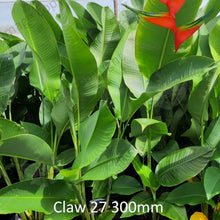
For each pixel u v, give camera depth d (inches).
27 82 60.1
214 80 36.4
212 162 42.6
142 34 33.4
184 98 48.7
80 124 34.6
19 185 33.7
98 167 33.2
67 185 36.1
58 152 55.4
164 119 49.0
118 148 33.8
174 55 35.0
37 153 30.9
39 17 29.5
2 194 32.1
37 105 63.3
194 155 36.7
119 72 39.4
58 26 46.4
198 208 49.0
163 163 39.0
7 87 34.3
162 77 34.0
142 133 37.7
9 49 42.5
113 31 45.8
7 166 50.4
